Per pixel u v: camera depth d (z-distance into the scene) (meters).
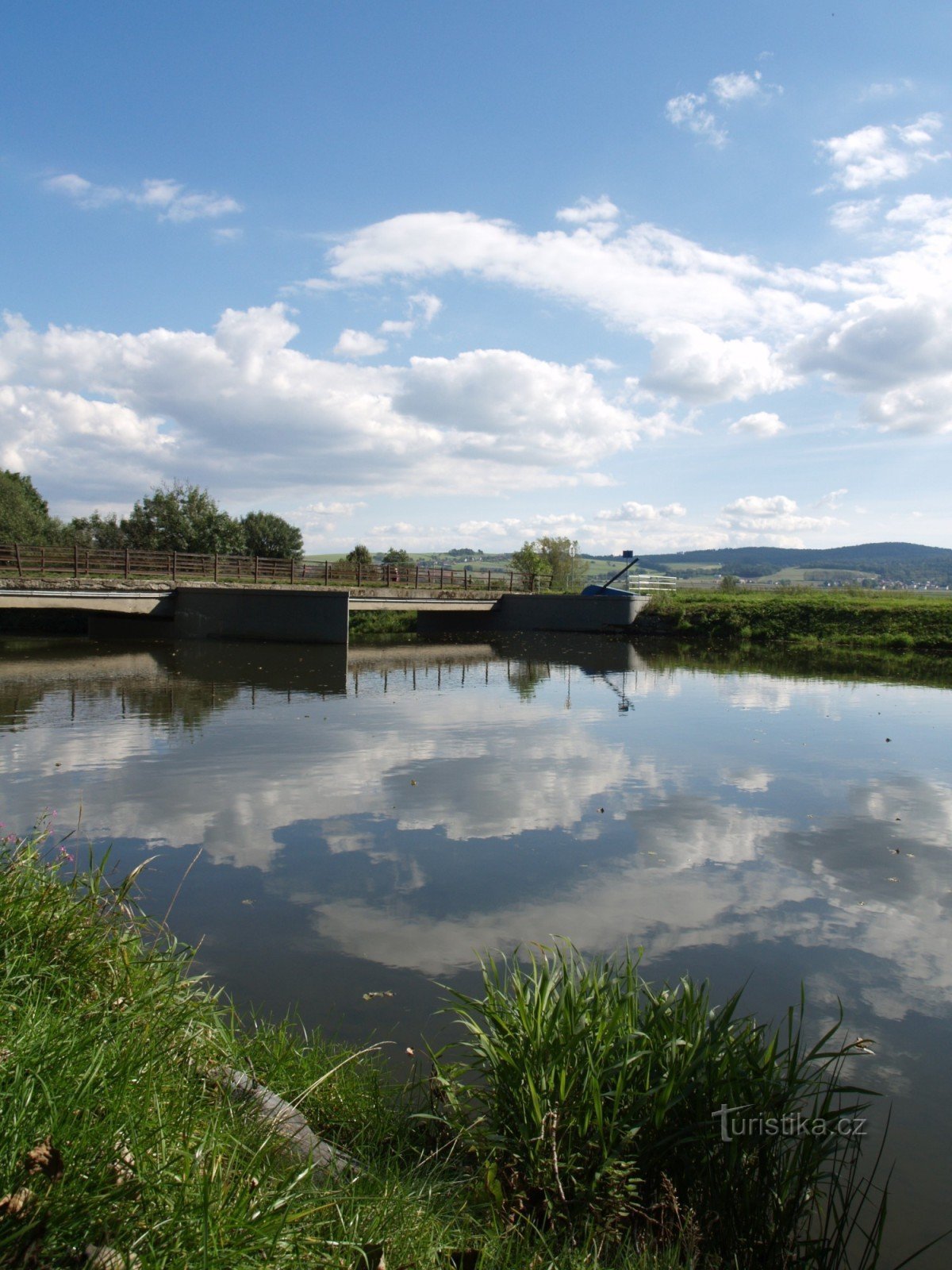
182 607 33.25
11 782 11.23
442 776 11.88
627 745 14.26
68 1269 1.91
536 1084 3.51
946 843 9.15
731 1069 3.47
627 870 8.19
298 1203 2.45
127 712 17.05
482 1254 2.67
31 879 3.90
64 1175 2.12
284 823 9.53
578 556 60.47
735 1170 3.29
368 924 6.79
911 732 15.65
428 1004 5.45
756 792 11.22
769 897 7.56
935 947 6.60
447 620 43.22
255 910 7.05
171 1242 2.07
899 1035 5.31
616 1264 2.94
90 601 29.72
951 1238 3.57
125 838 8.91
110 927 3.96
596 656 30.31
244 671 24.25
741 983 5.96
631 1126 3.39
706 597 42.59
